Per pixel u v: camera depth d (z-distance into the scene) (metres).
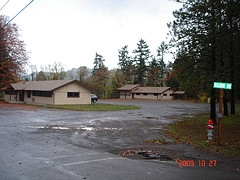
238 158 7.41
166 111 27.59
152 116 21.42
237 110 30.48
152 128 14.12
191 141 10.15
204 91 14.90
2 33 39.19
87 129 13.19
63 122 15.95
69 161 6.78
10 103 36.41
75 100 34.31
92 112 23.64
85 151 8.03
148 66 73.12
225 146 9.17
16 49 42.19
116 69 78.75
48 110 25.09
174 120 18.75
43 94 34.72
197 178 5.51
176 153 7.99
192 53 13.95
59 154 7.56
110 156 7.44
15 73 42.44
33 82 41.00
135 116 20.94
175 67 15.09
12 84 42.25
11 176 5.46
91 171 5.90
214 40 11.82
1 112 22.23
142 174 5.73
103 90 64.44
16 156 7.22
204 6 12.30
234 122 17.56
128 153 7.91
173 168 6.26
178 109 31.33
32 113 21.67
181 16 13.89
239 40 10.09
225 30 10.41
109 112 24.14
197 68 14.78
